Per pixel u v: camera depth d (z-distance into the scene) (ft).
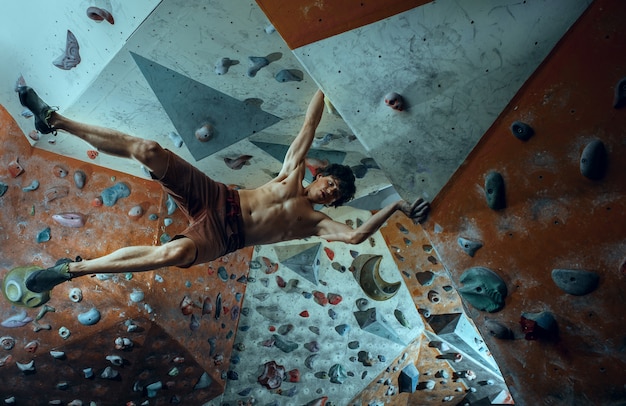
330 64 15.93
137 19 16.66
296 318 25.21
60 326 21.09
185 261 17.78
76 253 20.84
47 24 17.53
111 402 22.91
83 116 19.26
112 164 21.24
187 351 22.97
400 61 15.65
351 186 19.26
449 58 15.43
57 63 18.13
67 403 22.70
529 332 15.08
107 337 21.43
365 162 21.72
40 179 20.48
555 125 14.93
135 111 19.13
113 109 19.04
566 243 14.92
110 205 21.33
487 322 15.79
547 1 14.70
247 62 17.89
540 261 15.17
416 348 26.02
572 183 14.82
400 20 15.42
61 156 20.80
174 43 17.33
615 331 14.60
